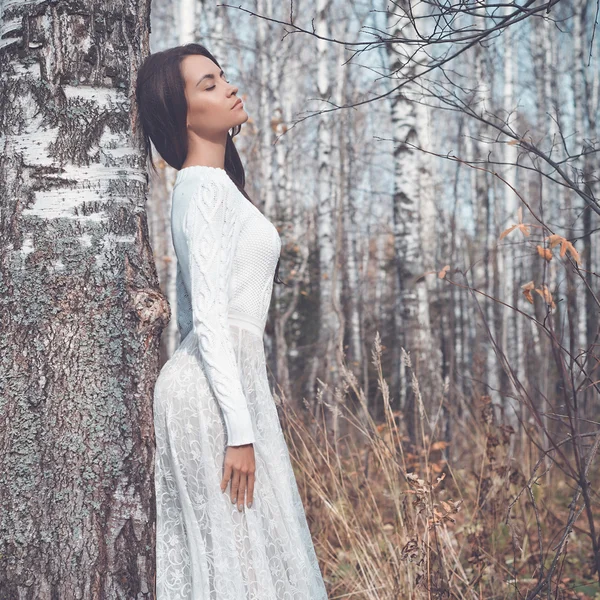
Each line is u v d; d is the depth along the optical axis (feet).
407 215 22.31
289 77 44.09
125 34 7.25
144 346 7.07
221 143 7.86
